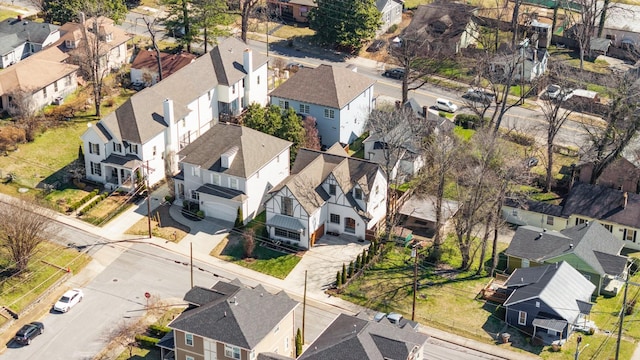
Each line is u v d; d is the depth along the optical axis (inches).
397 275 3949.3
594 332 3609.7
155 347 3484.3
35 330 3506.4
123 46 5625.0
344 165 4195.4
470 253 4119.1
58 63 5216.5
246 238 4111.7
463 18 5846.5
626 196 4244.6
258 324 3230.8
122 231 4158.5
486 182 3895.2
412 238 4185.5
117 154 4431.6
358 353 3068.4
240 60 5068.9
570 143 4990.2
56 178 4500.5
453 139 4296.3
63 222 4190.5
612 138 4488.2
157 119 4503.0
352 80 4972.9
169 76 4753.9
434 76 5674.2
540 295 3582.7
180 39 5693.9
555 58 5767.7
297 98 4859.7
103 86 5241.1
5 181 4441.4
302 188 4069.9
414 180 4566.9
